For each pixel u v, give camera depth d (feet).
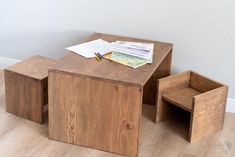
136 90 8.03
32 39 11.58
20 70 9.46
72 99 8.51
